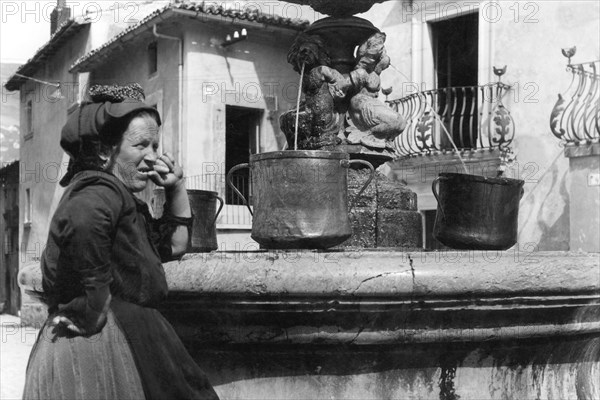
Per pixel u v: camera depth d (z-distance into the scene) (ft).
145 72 57.88
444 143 47.85
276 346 9.20
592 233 36.63
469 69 47.42
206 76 53.16
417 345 9.19
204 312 9.19
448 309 8.88
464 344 9.41
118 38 56.65
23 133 87.45
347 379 9.20
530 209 42.86
